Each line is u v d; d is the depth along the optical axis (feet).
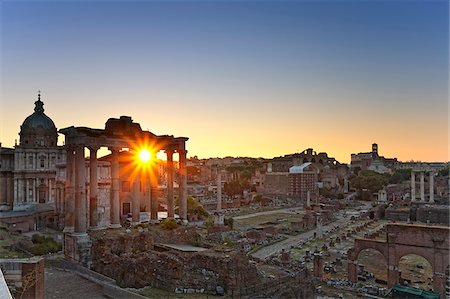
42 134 383.65
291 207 581.12
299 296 134.41
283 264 166.91
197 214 412.98
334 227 401.49
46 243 203.31
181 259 123.95
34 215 308.19
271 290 124.77
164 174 531.91
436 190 650.02
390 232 190.08
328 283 191.83
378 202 613.52
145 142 186.70
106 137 170.40
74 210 162.50
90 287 124.77
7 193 363.76
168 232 173.47
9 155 368.07
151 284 125.08
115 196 174.91
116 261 135.95
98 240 151.74
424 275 213.87
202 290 118.93
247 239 300.20
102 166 269.23
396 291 170.19
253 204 612.29
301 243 307.58
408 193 648.79
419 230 181.88
